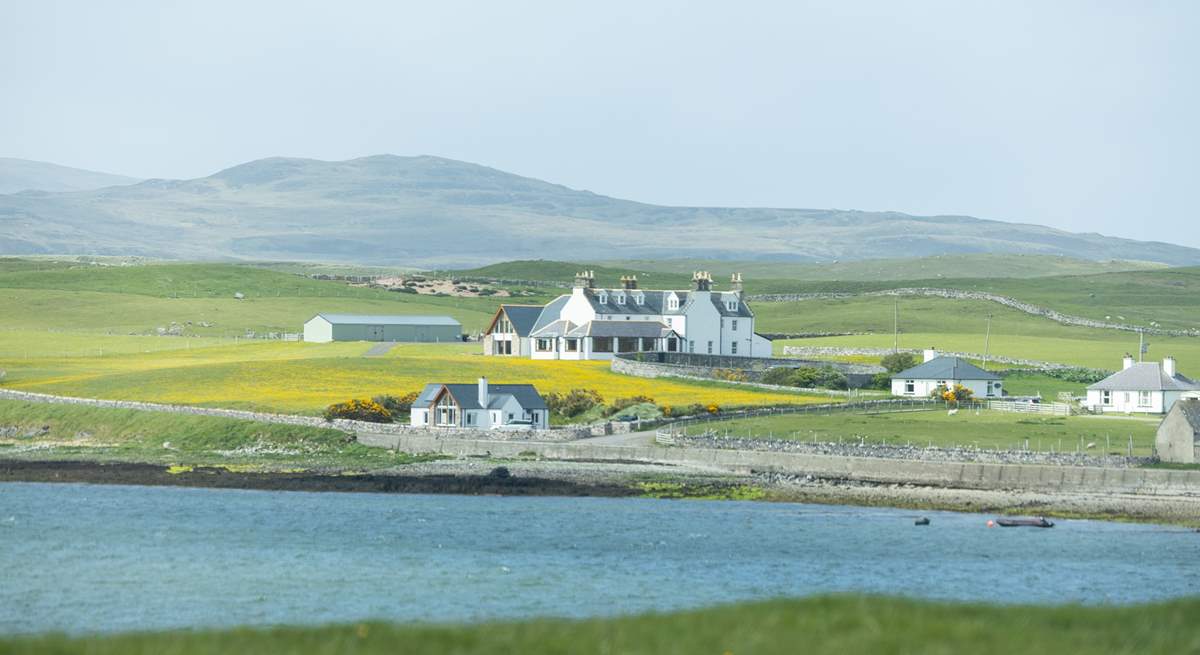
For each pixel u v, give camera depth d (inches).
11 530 5753.0
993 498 6510.8
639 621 2598.4
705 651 2345.0
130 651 2255.2
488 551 5275.6
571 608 4183.1
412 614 4092.0
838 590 4471.0
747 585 4574.3
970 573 4803.2
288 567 4901.6
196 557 5113.2
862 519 6107.3
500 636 2425.0
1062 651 2330.2
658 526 5920.3
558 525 5949.8
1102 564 4977.9
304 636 2415.1
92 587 4515.3
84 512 6378.0
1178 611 2667.3
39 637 2455.7
